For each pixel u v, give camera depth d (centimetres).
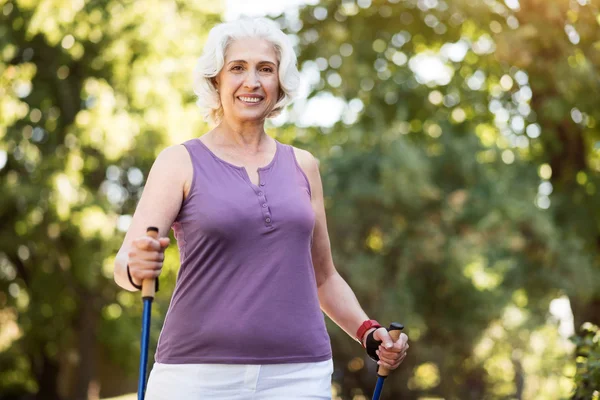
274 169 317
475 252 1719
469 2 1058
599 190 1150
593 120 1079
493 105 1316
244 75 316
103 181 1941
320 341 310
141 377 287
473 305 1828
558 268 1510
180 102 1816
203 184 305
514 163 1808
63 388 2286
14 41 1770
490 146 1848
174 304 305
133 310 2038
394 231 1770
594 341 518
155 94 1777
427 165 1775
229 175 308
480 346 1917
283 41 321
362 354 1797
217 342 297
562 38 988
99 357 2297
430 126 1838
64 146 1808
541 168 1677
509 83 1167
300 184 321
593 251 1434
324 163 1775
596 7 923
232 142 318
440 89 1461
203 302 299
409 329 1775
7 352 2025
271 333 299
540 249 1605
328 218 1778
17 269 1950
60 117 1864
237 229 299
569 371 1098
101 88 1788
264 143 325
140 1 1803
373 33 1342
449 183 1852
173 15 1862
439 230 1762
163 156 310
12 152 1758
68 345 2077
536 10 988
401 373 1864
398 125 1767
